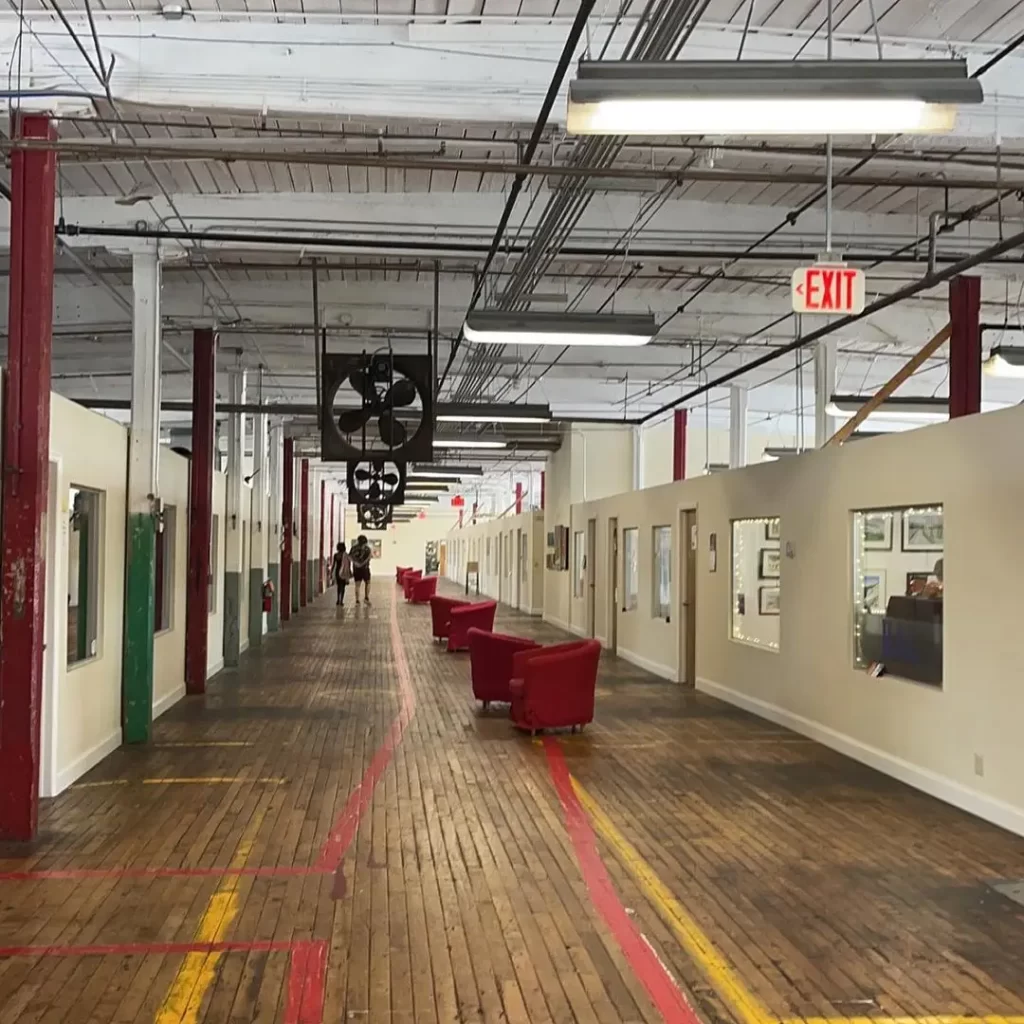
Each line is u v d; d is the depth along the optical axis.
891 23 6.30
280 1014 3.91
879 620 8.33
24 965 4.35
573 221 8.13
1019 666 6.38
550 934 4.71
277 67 6.59
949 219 9.69
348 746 9.08
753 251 9.77
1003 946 4.59
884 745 8.07
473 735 9.62
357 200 9.44
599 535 18.36
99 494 8.47
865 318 12.62
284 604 23.59
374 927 4.79
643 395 18.22
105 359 14.97
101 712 8.53
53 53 6.43
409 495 42.50
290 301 12.23
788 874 5.58
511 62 6.62
